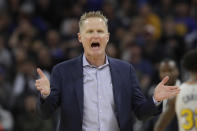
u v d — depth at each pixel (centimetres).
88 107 1058
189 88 1291
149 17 2844
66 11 2931
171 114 1346
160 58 2522
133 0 3008
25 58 2439
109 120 1058
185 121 1287
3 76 2344
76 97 1057
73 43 2567
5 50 2558
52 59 2450
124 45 2538
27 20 2808
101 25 1061
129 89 1081
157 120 1523
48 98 1033
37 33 2770
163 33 2795
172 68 1427
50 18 2908
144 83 2167
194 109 1278
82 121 1052
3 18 2756
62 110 1062
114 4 2966
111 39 2653
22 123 2062
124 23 2802
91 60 1080
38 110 1049
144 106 1062
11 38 2653
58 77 1074
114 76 1077
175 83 1421
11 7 2864
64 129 1061
